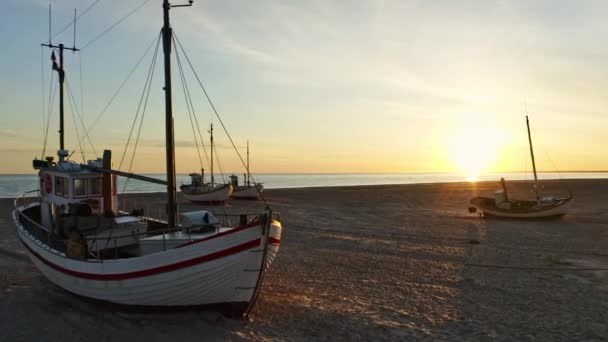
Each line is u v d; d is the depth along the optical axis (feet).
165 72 35.27
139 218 41.52
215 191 132.67
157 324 30.30
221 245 29.19
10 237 67.05
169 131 35.47
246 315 31.68
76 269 33.19
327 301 36.35
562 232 75.87
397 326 30.55
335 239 67.21
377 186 268.41
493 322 31.45
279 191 204.44
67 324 30.48
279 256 54.44
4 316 32.09
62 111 56.29
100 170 37.52
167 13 35.32
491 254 56.03
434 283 42.24
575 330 29.78
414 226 83.35
